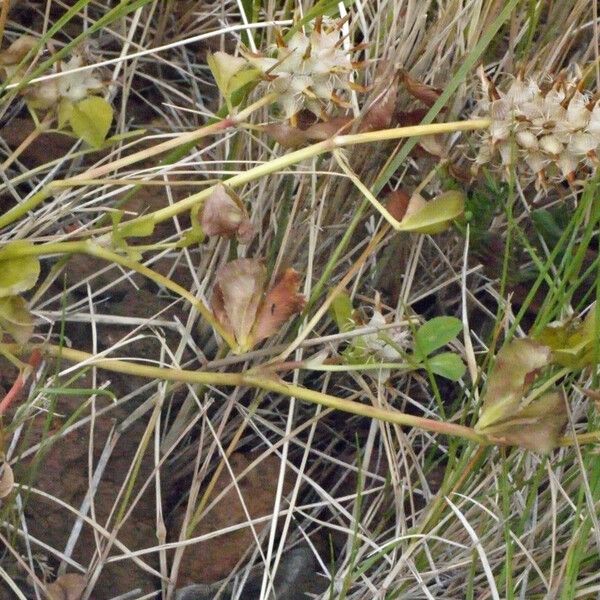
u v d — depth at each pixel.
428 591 0.34
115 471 0.38
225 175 0.40
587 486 0.33
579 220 0.36
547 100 0.34
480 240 0.41
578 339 0.34
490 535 0.36
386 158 0.39
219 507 0.38
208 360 0.40
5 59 0.37
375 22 0.40
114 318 0.38
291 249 0.39
